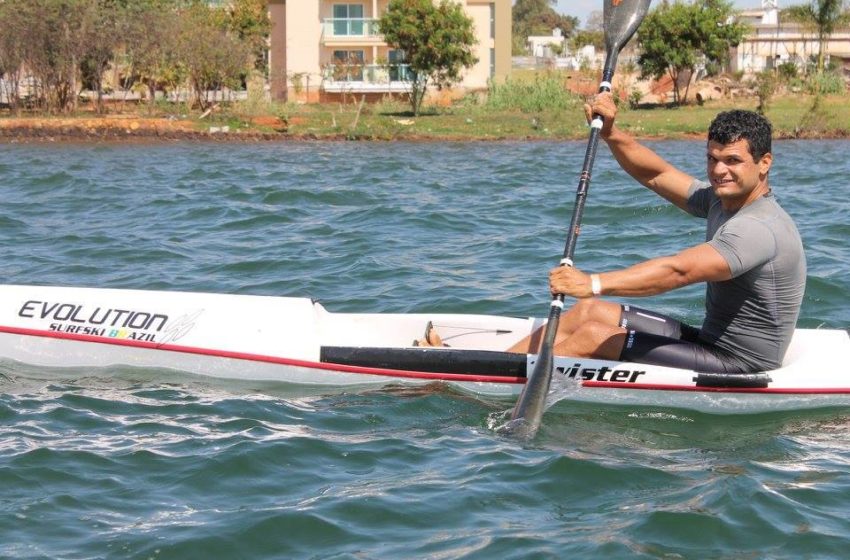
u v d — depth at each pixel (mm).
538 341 6297
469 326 6684
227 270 9812
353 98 41906
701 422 5781
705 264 5215
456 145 30141
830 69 49188
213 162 23172
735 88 45688
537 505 4605
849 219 12305
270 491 4727
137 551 4156
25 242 11234
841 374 5906
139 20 34719
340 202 14727
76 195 15617
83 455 5113
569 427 5660
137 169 21031
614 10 6637
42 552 4141
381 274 9523
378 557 4105
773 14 59875
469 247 10883
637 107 42531
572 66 62906
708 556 4137
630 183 17125
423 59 37875
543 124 35219
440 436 5469
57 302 6680
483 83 46031
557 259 10164
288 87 43406
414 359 6184
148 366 6500
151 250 10734
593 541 4234
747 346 5785
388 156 25516
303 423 5617
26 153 25953
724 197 5320
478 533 4316
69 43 34000
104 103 39156
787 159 23703
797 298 5641
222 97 38688
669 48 42188
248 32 42250
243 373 6363
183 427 5531
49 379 6340
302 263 10062
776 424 5754
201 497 4664
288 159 24297
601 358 5965
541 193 15836
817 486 4805
